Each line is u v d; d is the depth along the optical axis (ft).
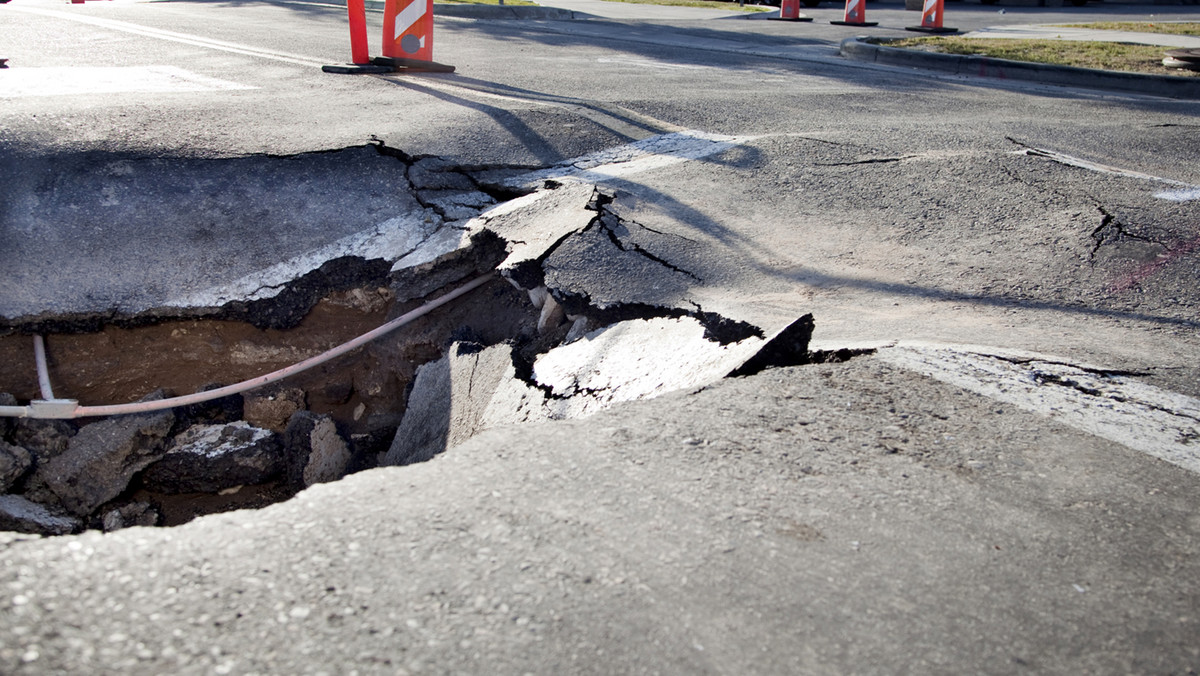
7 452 13.23
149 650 5.68
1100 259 14.90
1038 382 10.48
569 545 6.96
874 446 8.80
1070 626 6.49
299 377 15.78
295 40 33.55
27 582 6.12
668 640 6.08
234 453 14.43
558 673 5.74
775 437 8.84
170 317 14.52
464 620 6.10
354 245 15.79
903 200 17.54
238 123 18.66
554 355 13.12
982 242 15.60
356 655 5.75
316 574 6.44
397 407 16.21
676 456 8.38
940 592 6.75
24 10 38.78
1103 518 7.85
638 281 13.70
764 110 25.11
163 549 6.58
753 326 12.02
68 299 13.89
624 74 30.30
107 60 25.90
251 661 5.65
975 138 22.38
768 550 7.07
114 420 14.02
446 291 15.84
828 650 6.10
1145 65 36.04
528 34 41.73
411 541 6.87
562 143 19.79
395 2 26.63
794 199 17.43
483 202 17.01
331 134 18.33
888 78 34.14
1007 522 7.70
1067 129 24.40
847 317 12.43
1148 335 12.23
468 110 21.39
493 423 12.64
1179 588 7.00
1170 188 18.60
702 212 16.39
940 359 10.96
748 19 58.34
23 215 14.57
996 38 47.03
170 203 15.53
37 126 16.72
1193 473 8.69
